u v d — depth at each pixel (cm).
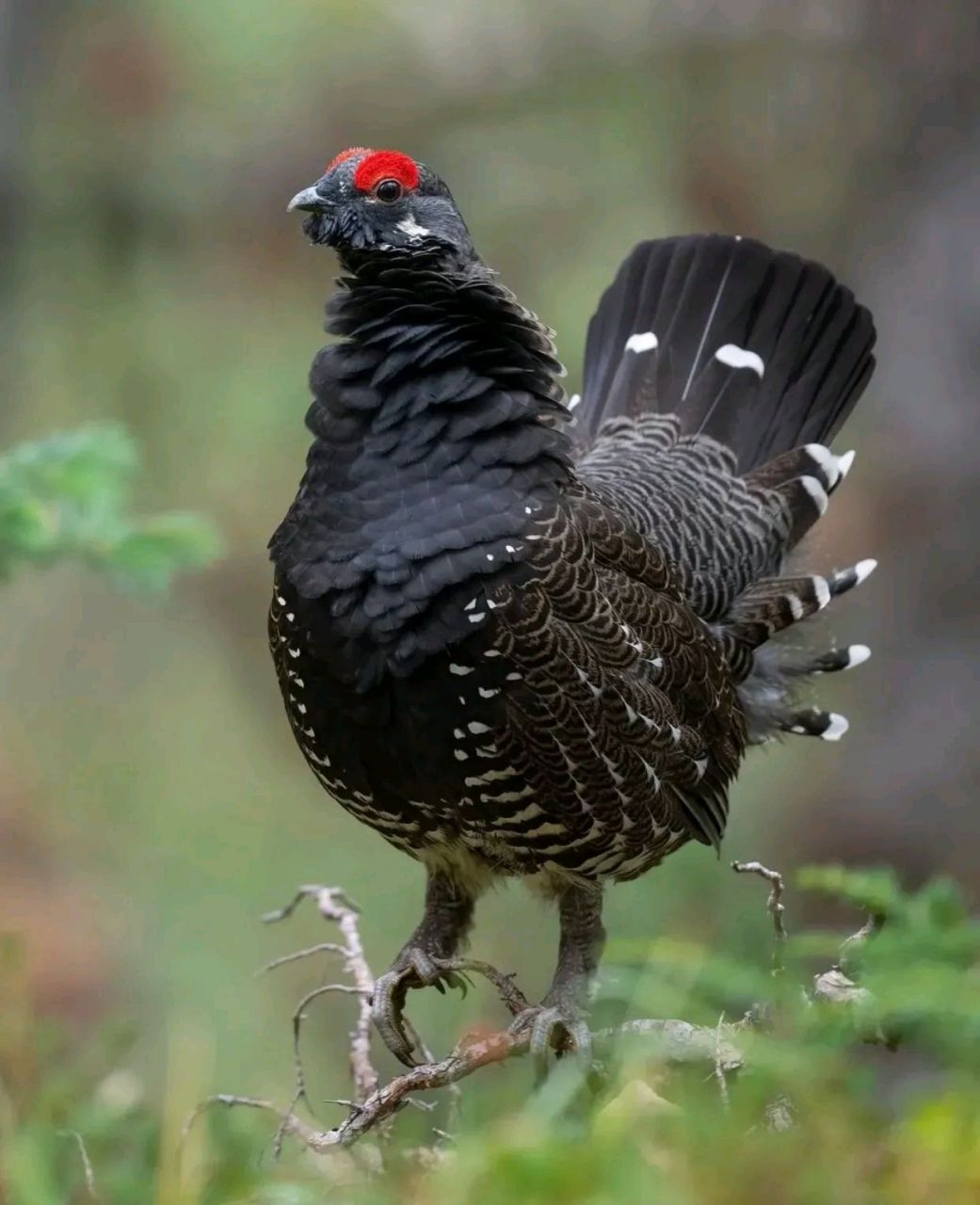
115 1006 1416
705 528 869
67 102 1692
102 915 1552
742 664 866
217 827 1823
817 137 1584
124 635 1994
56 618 1983
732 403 934
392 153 760
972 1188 403
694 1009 505
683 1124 451
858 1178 419
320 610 705
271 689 1822
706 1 1570
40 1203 532
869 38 1505
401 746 714
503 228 1673
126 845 1798
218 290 1708
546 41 1605
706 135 1606
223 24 1756
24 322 1641
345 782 743
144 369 1694
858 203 1530
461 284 728
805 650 933
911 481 1452
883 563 1459
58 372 1688
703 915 1334
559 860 743
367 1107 583
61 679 1958
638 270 972
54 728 1919
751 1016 516
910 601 1445
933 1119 421
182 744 1923
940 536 1439
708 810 812
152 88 1703
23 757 1792
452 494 702
